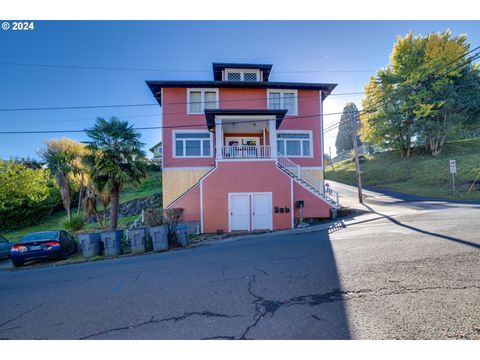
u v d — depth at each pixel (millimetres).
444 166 22734
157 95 16156
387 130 28547
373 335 2570
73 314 3527
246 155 13023
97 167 11305
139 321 3182
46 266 8125
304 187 13586
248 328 2840
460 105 25391
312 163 15703
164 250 8984
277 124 14258
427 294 3338
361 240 6969
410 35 27531
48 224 20219
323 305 3234
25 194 19797
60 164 15531
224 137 16297
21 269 7945
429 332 2557
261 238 9812
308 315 3016
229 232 12117
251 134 16422
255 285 4148
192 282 4559
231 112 12781
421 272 4125
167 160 15016
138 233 9164
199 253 7543
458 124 26078
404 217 10672
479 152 26188
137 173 12016
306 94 16031
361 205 15852
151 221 10445
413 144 30062
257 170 12516
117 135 11680
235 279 4543
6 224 19438
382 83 28734
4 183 18969
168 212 11461
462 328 2580
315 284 3973
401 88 26531
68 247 9477
